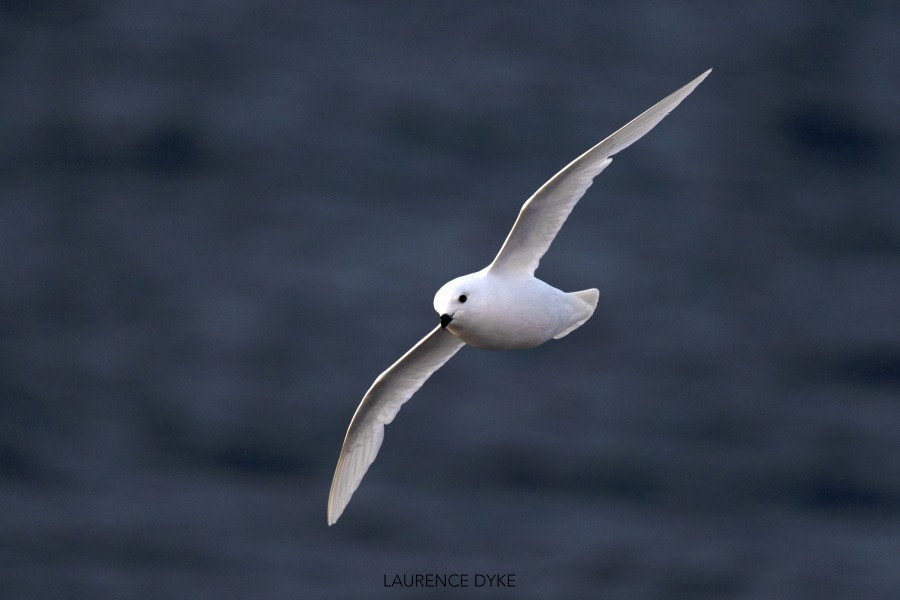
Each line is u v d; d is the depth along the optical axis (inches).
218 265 1198.9
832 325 1135.0
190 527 904.9
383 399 496.4
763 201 1293.1
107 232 1240.8
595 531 908.6
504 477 952.3
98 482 948.6
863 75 1477.6
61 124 1375.5
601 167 443.5
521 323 456.8
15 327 1112.8
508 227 1250.0
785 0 1601.9
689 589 867.4
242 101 1430.9
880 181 1328.7
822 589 871.1
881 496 962.1
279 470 968.9
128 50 1499.8
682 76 1480.1
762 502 948.6
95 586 845.2
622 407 1028.5
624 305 1136.2
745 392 1051.3
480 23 1581.0
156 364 1075.9
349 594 847.1
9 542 879.1
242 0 1605.6
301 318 1120.8
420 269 1182.9
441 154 1357.0
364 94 1444.4
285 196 1294.3
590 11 1599.4
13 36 1502.2
